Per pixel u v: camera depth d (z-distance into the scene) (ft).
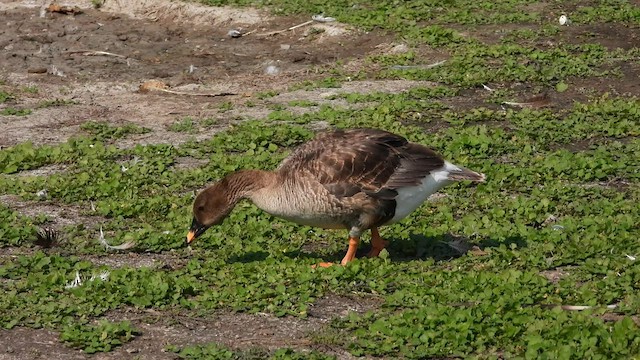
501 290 37.19
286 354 32.83
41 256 40.45
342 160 39.09
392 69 72.28
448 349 33.30
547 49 75.41
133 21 90.33
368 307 37.04
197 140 58.49
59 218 46.60
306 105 64.75
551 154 55.16
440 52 75.61
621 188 50.96
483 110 62.39
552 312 35.35
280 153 55.93
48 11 91.71
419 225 45.44
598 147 56.49
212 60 79.46
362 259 40.45
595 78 69.62
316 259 41.01
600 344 33.01
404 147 40.50
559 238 42.96
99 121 62.28
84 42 84.12
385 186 39.34
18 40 84.12
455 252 42.14
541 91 67.21
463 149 55.98
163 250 42.83
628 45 76.89
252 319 35.83
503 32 79.46
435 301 36.73
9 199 48.93
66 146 55.88
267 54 80.38
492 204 48.03
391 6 87.10
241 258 41.70
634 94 66.54
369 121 60.39
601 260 40.24
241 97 67.87
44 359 32.71
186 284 37.83
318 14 87.20
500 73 69.62
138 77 74.64
